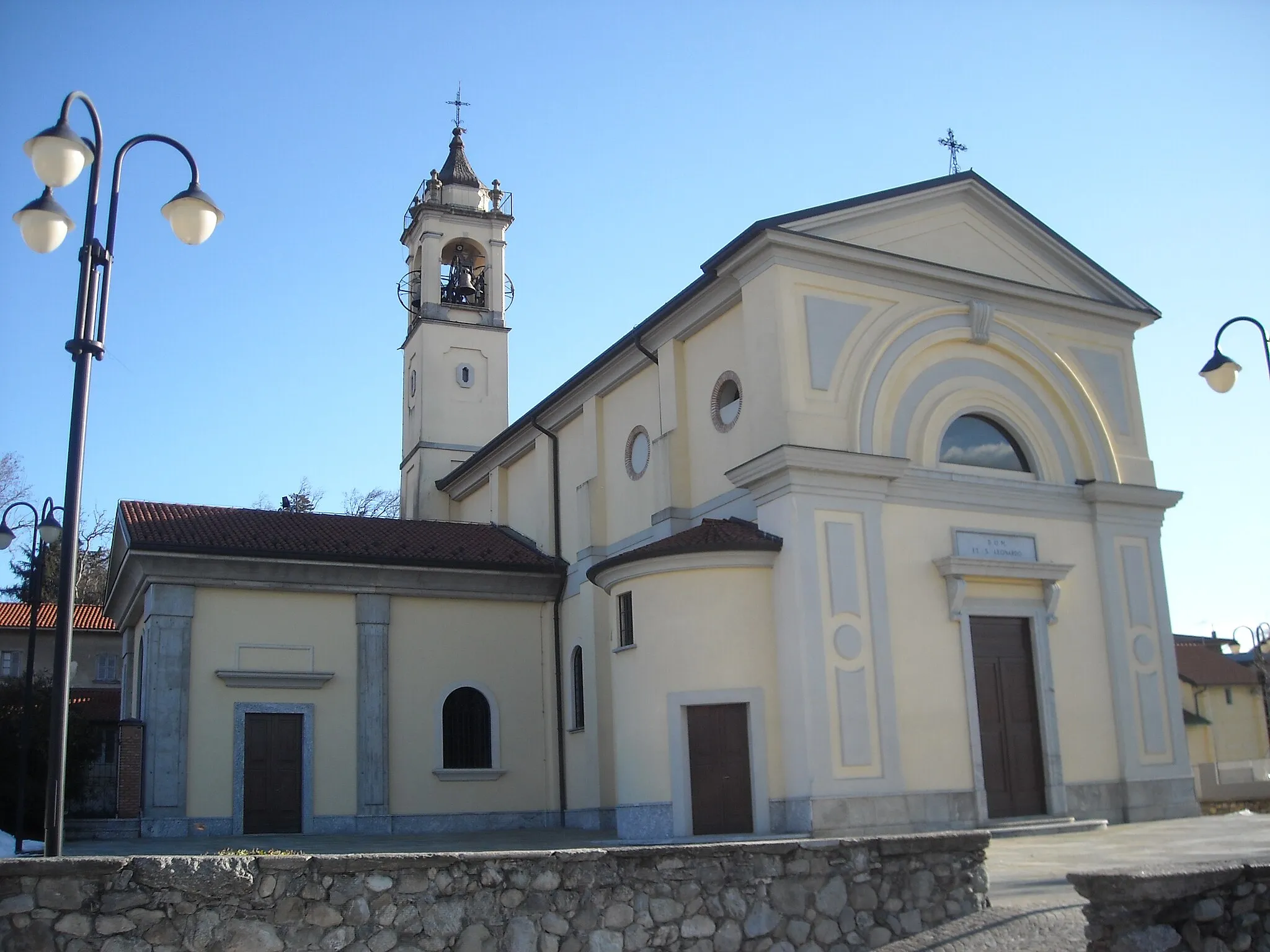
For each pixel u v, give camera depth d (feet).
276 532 87.35
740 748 65.51
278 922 28.32
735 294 73.61
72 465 35.70
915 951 32.07
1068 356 80.79
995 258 79.61
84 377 36.65
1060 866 47.55
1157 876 28.60
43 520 73.56
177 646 79.92
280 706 82.53
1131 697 76.23
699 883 32.30
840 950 33.19
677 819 65.00
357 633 86.17
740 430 72.84
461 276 128.77
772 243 69.36
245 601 83.20
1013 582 73.51
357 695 85.15
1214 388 59.11
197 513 87.97
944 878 34.88
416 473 123.03
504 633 91.50
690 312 77.41
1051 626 74.49
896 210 75.41
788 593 65.72
